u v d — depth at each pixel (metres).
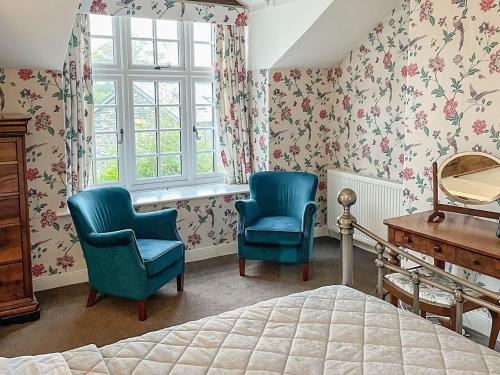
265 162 4.76
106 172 4.36
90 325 3.25
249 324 1.87
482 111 2.95
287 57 4.42
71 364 1.59
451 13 3.05
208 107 4.79
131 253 3.23
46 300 3.63
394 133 4.33
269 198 4.41
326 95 4.93
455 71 3.07
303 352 1.67
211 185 4.80
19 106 3.57
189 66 4.61
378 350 1.67
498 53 2.83
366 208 4.48
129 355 1.66
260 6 4.50
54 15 3.14
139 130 4.46
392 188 4.17
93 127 4.11
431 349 1.67
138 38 4.34
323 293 2.17
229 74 4.66
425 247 2.79
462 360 1.60
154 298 3.67
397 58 4.21
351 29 4.29
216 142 4.85
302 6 4.08
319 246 4.84
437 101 3.20
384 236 4.30
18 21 3.11
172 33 4.51
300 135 4.85
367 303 2.05
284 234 3.92
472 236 2.69
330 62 4.77
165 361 1.62
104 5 3.88
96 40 4.15
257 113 4.79
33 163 3.67
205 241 4.53
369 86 4.53
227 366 1.59
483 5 2.88
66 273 3.91
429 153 3.29
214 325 1.86
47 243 3.80
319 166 5.02
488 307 1.96
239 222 4.07
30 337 3.09
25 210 3.22
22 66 3.52
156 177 4.60
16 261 3.23
